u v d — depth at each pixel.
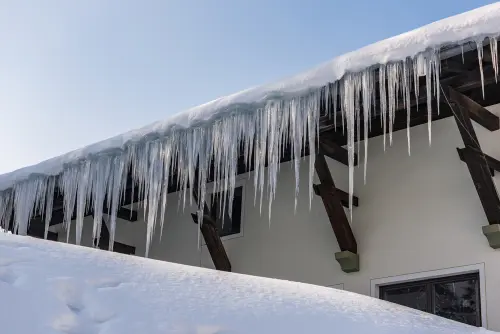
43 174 7.52
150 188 6.64
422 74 5.15
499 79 5.28
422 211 6.70
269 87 5.83
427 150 6.82
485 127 6.16
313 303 3.60
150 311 2.78
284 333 2.91
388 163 7.05
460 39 4.93
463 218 6.42
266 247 7.85
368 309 3.91
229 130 6.09
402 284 6.71
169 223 9.02
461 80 5.44
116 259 3.63
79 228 7.15
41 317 2.45
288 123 5.81
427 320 4.22
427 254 6.55
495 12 4.87
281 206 7.86
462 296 6.31
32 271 2.85
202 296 3.18
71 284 2.81
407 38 5.24
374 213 7.03
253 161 7.45
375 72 5.39
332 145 6.84
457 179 6.55
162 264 3.91
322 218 7.48
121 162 6.89
